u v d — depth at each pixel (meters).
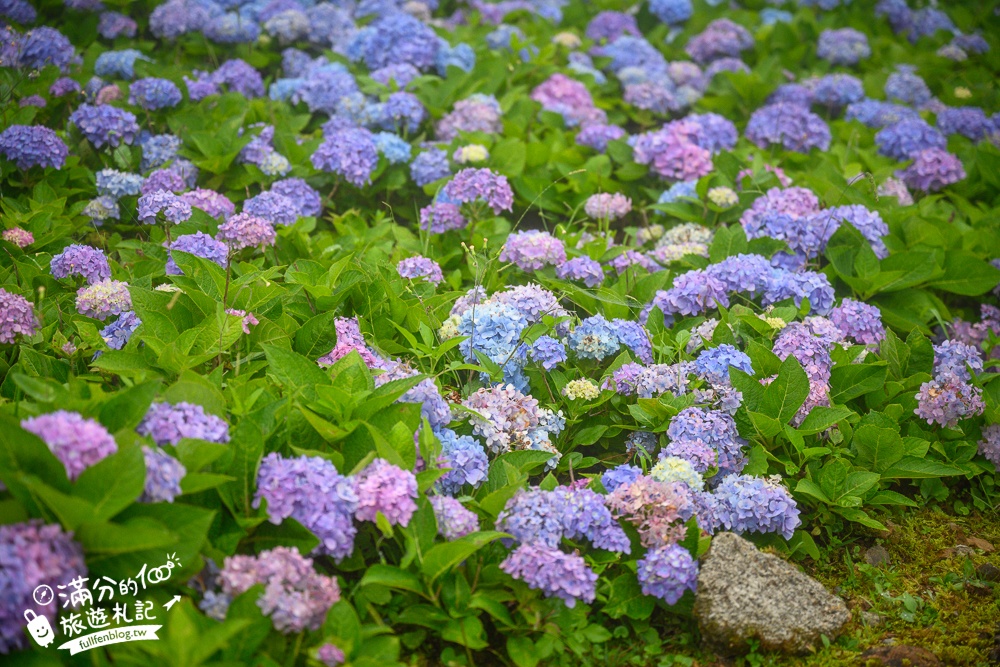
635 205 4.53
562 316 3.55
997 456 3.50
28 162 3.96
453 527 3.01
